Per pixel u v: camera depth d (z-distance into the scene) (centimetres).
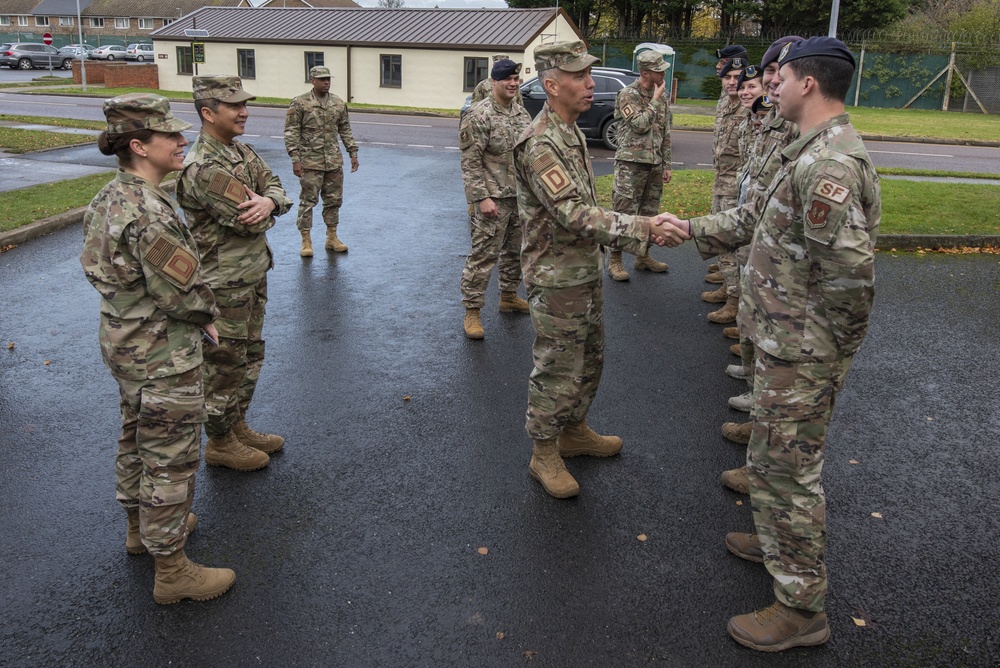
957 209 1027
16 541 346
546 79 345
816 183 254
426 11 3203
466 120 575
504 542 350
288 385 512
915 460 430
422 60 2975
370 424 460
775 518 284
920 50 3344
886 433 461
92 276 284
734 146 663
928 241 881
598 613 307
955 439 455
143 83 3419
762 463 284
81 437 439
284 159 1452
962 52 3278
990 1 3775
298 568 331
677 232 341
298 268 780
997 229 921
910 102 3397
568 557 341
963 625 304
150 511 295
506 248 643
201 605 308
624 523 366
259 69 3241
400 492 389
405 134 1944
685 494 392
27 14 7344
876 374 546
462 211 1062
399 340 597
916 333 625
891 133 2162
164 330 291
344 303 679
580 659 283
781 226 272
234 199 361
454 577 326
